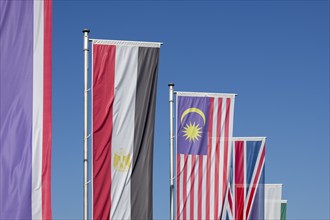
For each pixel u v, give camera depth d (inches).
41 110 1115.3
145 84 1201.4
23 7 1124.5
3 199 1095.6
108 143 1182.9
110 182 1180.5
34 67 1119.0
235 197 1562.5
